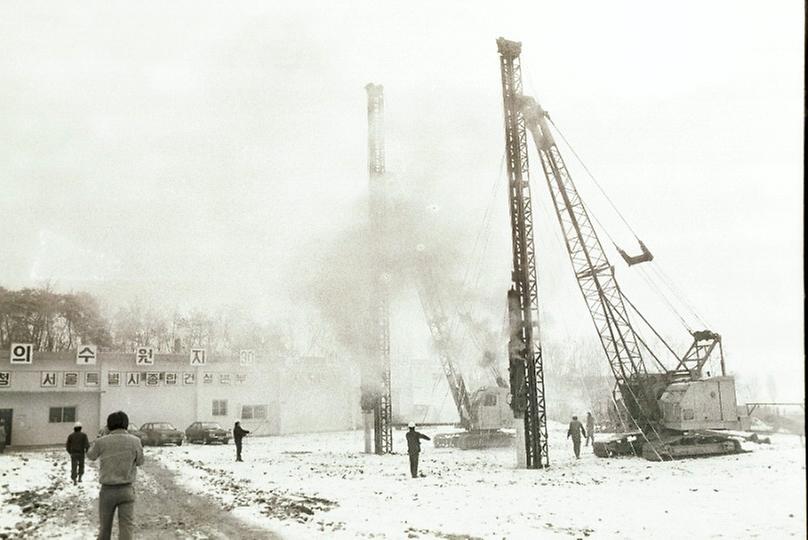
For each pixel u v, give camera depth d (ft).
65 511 44.47
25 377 134.21
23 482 61.46
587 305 104.73
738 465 74.74
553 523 39.34
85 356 140.46
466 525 38.81
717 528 36.65
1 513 43.16
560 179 105.50
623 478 64.49
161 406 148.97
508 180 81.87
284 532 36.63
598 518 40.88
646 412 96.27
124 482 28.81
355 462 86.79
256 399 161.68
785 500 46.39
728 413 94.17
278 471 73.77
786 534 34.50
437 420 246.47
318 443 130.72
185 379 153.28
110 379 143.54
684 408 92.48
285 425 164.04
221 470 75.05
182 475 69.62
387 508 45.55
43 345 246.27
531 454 77.71
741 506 44.27
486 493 53.47
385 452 102.94
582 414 216.95
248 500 49.88
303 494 53.01
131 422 144.15
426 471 73.36
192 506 47.06
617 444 94.27
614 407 105.70
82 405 139.74
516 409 77.92
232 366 159.94
